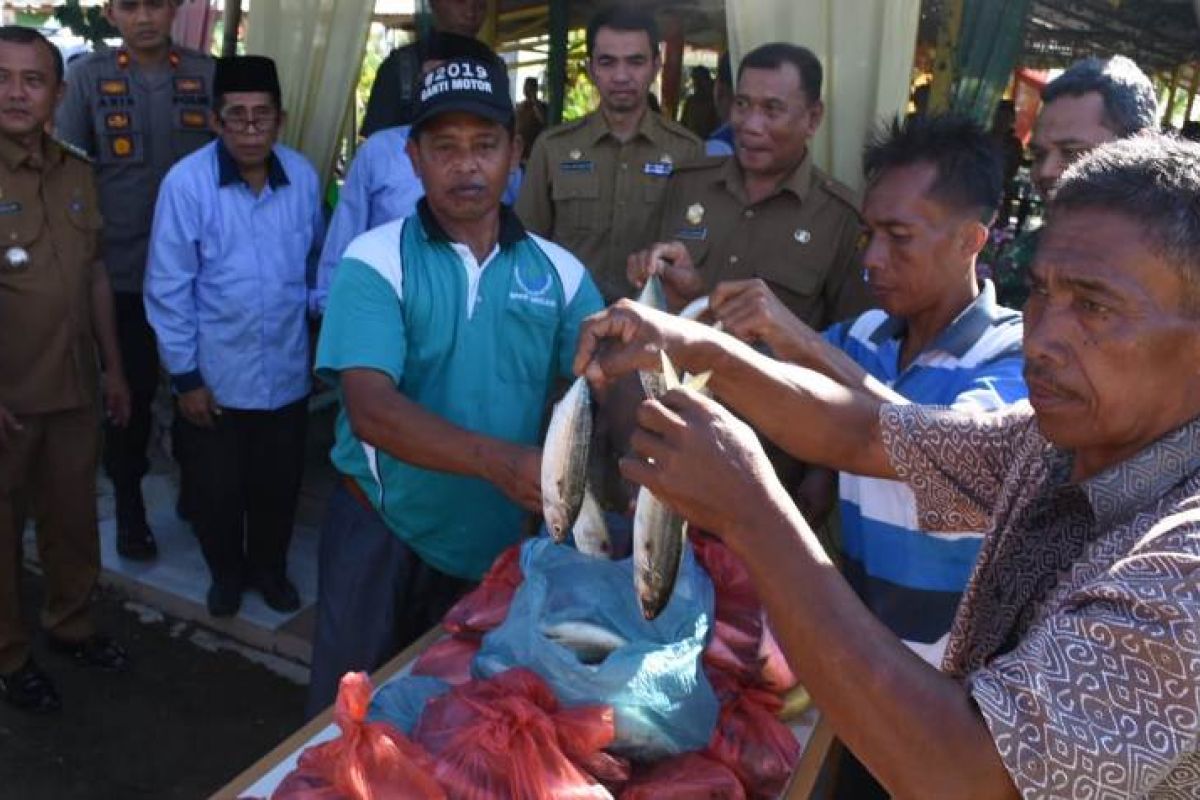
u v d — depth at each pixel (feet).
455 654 6.69
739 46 12.12
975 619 4.31
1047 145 8.38
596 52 12.30
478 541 8.56
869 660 3.15
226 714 12.71
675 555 4.59
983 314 7.11
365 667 8.41
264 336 13.42
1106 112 8.09
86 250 12.07
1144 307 3.18
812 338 6.26
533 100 30.48
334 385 8.38
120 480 15.31
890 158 7.14
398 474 8.19
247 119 12.82
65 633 13.10
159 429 18.85
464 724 5.31
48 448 12.17
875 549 7.21
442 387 8.18
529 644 5.89
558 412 5.14
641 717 5.57
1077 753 2.83
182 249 13.02
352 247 7.99
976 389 6.61
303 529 16.84
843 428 5.18
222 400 13.48
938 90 12.14
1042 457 4.14
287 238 13.50
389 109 15.16
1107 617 2.93
